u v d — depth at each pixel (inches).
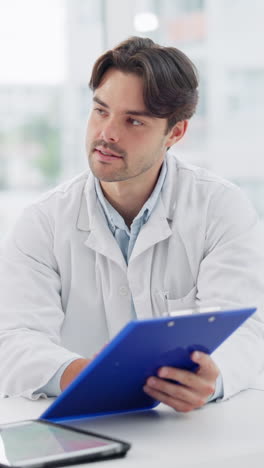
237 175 131.9
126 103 59.7
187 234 67.6
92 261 67.8
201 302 64.8
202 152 130.7
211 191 69.4
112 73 60.9
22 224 68.1
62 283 68.1
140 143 60.8
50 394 55.9
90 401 47.9
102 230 66.9
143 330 41.9
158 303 67.1
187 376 48.0
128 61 60.3
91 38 127.4
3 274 65.4
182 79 62.6
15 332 60.2
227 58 130.6
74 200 69.1
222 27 130.3
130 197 66.6
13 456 39.0
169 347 45.3
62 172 127.8
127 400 49.9
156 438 44.7
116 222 67.4
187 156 130.3
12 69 123.9
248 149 131.7
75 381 45.0
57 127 126.8
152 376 48.3
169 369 47.6
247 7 130.3
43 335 60.7
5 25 122.8
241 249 66.2
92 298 67.6
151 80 60.0
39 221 68.2
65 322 67.9
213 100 130.6
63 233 67.8
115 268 67.0
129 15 128.9
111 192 66.7
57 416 48.2
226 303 63.0
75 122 127.3
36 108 125.6
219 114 130.7
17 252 66.5
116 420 49.2
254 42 130.6
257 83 131.1
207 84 130.5
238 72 131.0
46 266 67.2
